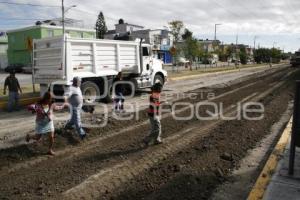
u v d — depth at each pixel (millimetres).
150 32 73062
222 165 7238
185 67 57656
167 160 7504
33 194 5781
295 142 6160
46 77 15047
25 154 7852
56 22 60562
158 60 20531
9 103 13984
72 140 9031
